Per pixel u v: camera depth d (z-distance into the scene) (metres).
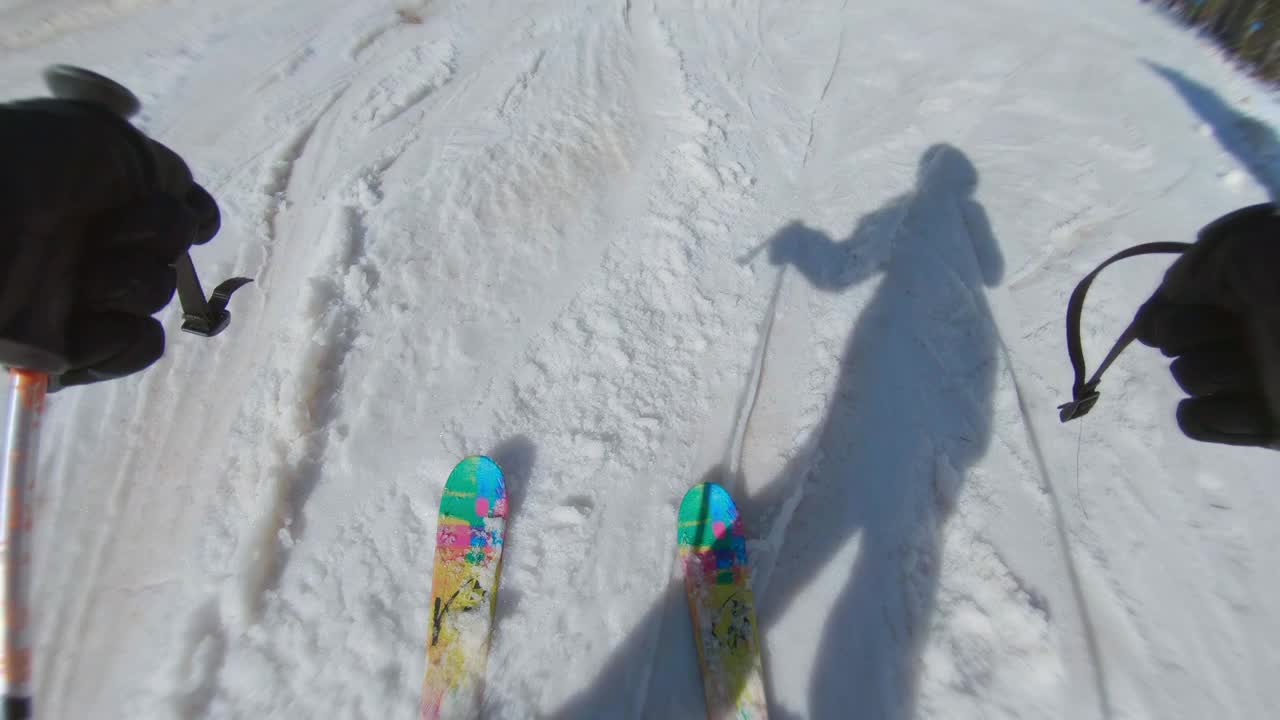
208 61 4.46
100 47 4.55
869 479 2.54
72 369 1.15
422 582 2.28
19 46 4.51
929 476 2.53
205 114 4.00
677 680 2.12
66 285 1.01
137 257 1.10
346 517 2.40
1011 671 2.08
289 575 2.26
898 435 2.65
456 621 2.17
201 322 1.48
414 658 2.13
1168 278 1.36
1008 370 2.82
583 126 3.99
